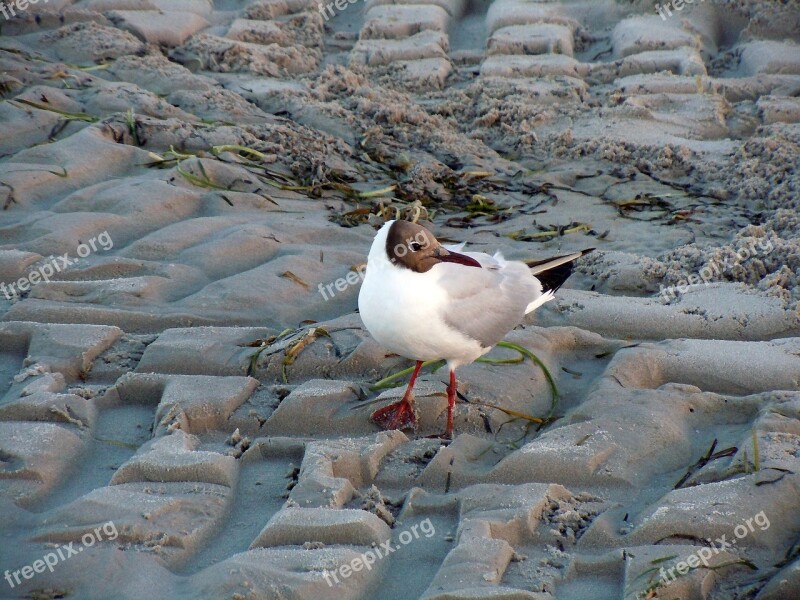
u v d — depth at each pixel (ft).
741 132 57.11
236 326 36.27
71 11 65.72
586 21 71.51
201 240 41.86
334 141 53.62
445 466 27.55
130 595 22.02
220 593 21.81
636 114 58.29
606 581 22.99
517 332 35.58
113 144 48.26
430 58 65.98
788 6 68.28
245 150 50.34
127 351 34.12
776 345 34.53
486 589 21.89
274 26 68.69
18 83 54.19
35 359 32.91
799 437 27.73
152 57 60.18
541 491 25.73
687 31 67.67
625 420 29.25
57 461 27.37
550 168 54.08
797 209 46.91
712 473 26.71
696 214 48.03
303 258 40.75
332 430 30.14
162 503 25.26
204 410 30.07
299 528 24.21
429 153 54.95
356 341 34.58
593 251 43.68
